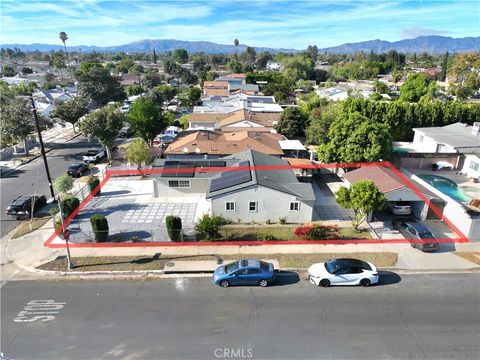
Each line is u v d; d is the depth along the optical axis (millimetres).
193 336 16094
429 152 45656
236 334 16188
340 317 17344
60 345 15594
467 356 14891
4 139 46219
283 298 18953
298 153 46812
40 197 31781
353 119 38125
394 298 18891
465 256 23312
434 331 16359
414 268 21891
